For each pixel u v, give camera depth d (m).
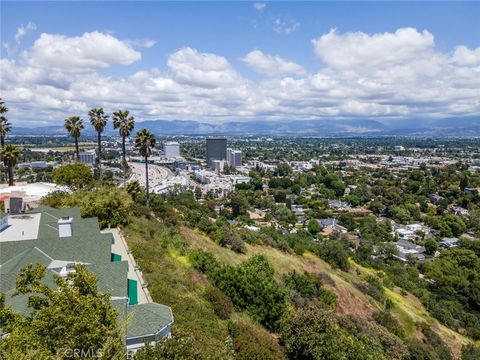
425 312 56.31
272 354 24.42
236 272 34.16
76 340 13.14
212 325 26.27
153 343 19.22
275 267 51.97
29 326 14.02
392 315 48.94
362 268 69.44
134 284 27.77
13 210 44.47
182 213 64.25
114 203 42.41
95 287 15.60
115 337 13.81
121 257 32.78
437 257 86.88
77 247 27.36
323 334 26.95
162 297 26.84
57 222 33.88
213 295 30.48
